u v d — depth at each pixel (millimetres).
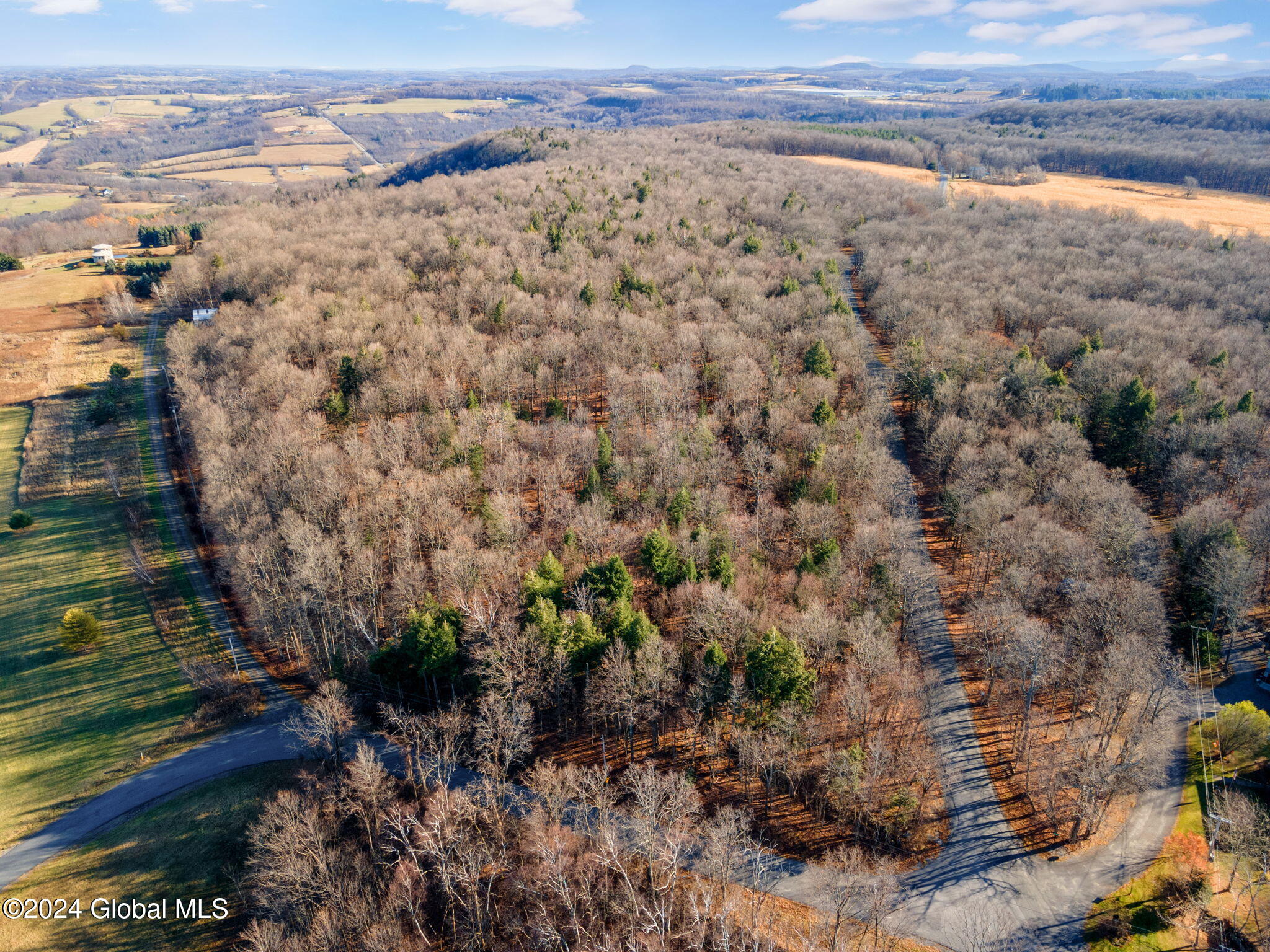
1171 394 119250
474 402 117625
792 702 69375
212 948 59938
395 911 59531
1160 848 65438
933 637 89875
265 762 75688
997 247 191000
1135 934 58562
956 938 58500
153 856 67000
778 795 71250
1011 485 97625
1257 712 73000
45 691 86312
